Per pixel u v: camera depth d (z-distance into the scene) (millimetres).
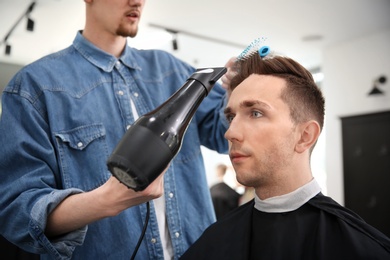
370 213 4473
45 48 5051
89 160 1008
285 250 874
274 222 918
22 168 921
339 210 872
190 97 718
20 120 962
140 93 1157
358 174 4633
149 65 1229
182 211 1129
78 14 4008
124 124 1084
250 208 1010
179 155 1173
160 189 682
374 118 4512
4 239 1653
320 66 5805
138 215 1044
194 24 4285
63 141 979
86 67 1087
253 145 849
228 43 4898
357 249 776
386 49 4480
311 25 4289
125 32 1067
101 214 716
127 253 996
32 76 1004
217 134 1217
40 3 3742
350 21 4176
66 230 798
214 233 1030
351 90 4801
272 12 3943
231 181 5660
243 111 874
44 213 758
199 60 5645
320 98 923
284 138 853
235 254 948
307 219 882
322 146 5863
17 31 4438
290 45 4973
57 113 999
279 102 857
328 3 3713
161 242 1061
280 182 890
